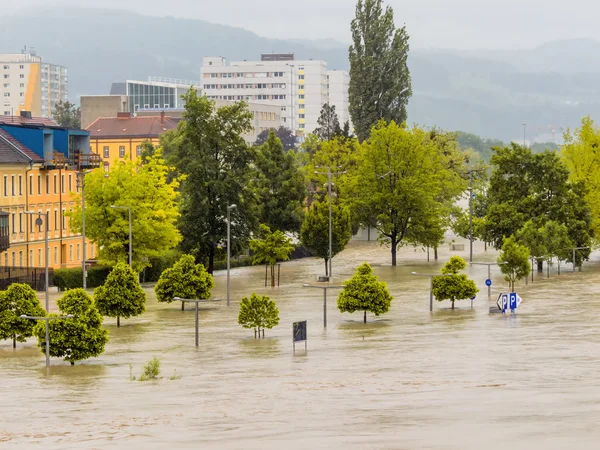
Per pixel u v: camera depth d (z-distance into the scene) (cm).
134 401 8188
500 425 5600
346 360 11100
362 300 15025
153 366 10200
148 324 15262
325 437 5484
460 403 6844
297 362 11075
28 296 13025
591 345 11975
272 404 7456
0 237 19688
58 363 11588
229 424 6325
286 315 16138
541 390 7631
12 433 6500
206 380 9700
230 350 12381
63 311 11588
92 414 7369
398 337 13288
